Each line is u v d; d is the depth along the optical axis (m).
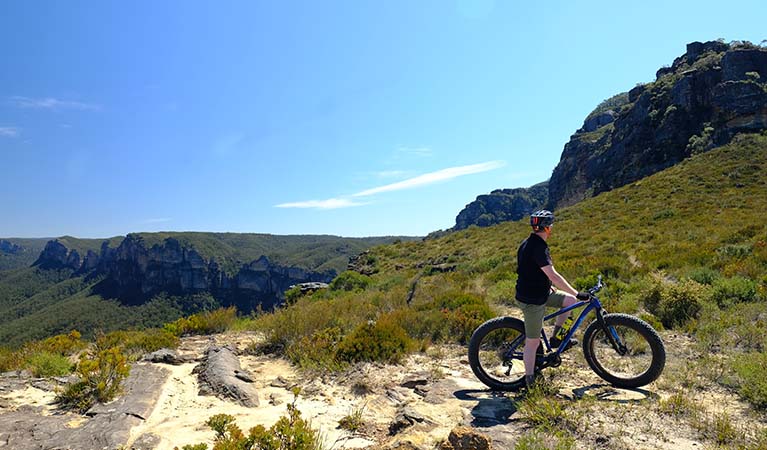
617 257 16.73
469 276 18.41
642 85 86.94
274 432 3.22
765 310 7.61
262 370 6.26
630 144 70.44
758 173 34.44
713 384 4.61
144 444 3.58
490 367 5.57
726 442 3.28
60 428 3.90
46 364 6.05
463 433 3.23
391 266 34.91
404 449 3.30
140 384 5.14
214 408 4.62
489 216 178.38
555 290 4.78
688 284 8.50
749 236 17.47
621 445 3.22
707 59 62.97
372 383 5.25
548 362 4.60
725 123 52.50
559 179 107.06
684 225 23.86
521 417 3.84
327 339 7.08
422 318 8.28
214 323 10.01
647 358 5.47
